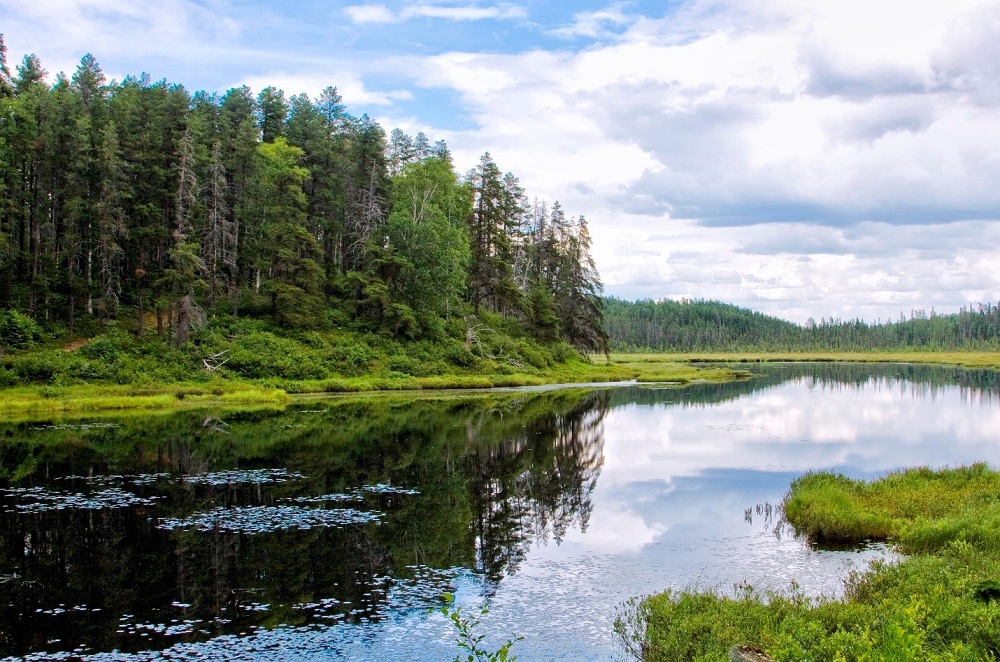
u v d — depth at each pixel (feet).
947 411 158.92
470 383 216.74
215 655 36.63
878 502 63.72
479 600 44.19
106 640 38.58
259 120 262.06
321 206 246.06
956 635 29.66
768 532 60.08
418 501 71.46
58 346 167.53
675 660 32.32
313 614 41.96
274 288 205.46
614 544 56.75
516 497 74.08
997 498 61.31
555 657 35.76
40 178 184.85
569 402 175.94
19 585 47.03
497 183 269.85
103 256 182.39
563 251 309.42
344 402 166.50
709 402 177.99
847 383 256.32
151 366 169.27
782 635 29.45
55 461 91.04
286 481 80.23
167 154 204.23
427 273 232.12
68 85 228.22
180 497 71.87
